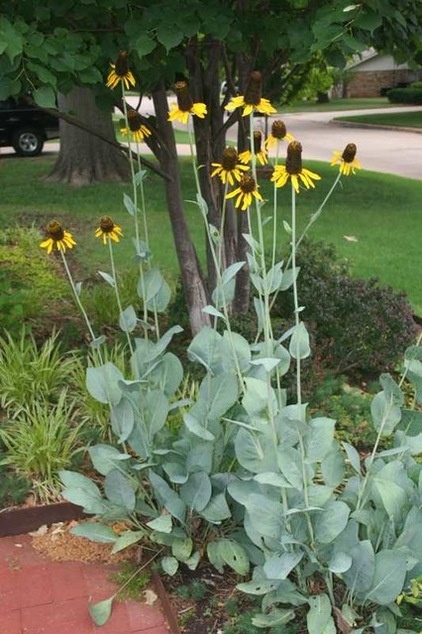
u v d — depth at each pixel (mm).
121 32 3883
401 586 2436
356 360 4812
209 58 4562
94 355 3912
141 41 3502
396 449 2686
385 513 2627
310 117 33562
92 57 3697
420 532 2496
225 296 3084
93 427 3920
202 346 3023
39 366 4258
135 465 3014
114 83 3377
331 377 4523
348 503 2787
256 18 4133
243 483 2754
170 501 2916
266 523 2541
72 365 4430
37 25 3775
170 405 3254
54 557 3221
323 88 11500
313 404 4242
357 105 40688
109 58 3916
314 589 2773
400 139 22938
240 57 4625
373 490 2678
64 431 3732
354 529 2520
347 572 2514
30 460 3518
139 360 3145
